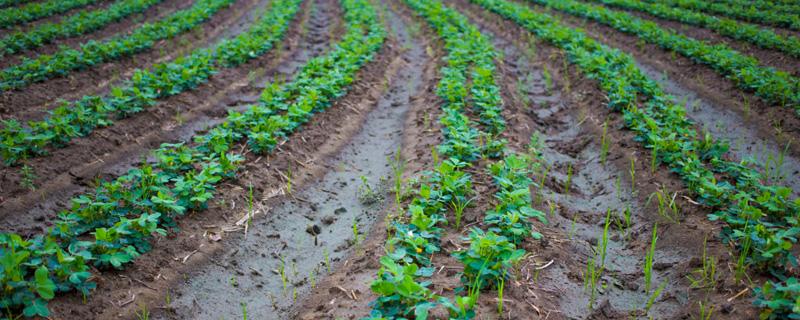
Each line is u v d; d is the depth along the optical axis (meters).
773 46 13.82
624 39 15.38
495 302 4.57
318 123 9.20
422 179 7.01
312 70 11.01
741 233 5.01
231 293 5.29
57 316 4.38
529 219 6.20
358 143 9.09
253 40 13.74
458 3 22.38
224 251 5.80
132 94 9.86
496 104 9.45
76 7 18.80
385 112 10.52
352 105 10.29
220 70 12.01
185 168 6.93
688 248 5.68
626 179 7.49
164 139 8.84
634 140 8.30
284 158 7.81
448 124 8.23
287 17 17.25
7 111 9.22
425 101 10.42
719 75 11.47
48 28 14.11
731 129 9.42
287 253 6.02
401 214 6.18
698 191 6.41
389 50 14.33
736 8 18.34
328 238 6.32
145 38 13.75
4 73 10.27
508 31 17.00
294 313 5.01
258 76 12.27
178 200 6.08
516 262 5.28
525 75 12.91
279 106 9.03
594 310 4.91
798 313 4.04
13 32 15.02
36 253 4.48
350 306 4.72
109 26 16.42
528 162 7.68
